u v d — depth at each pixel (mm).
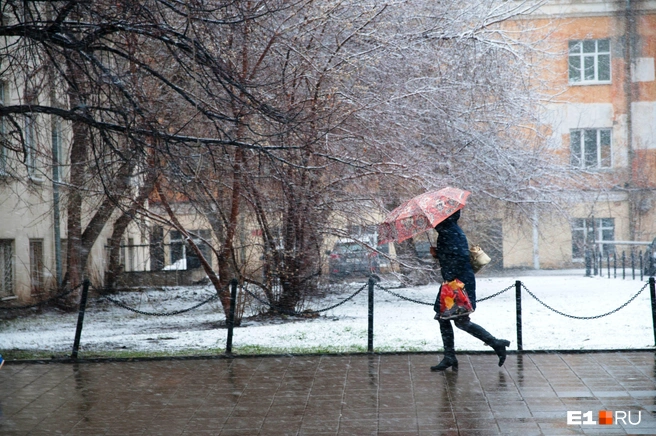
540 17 51188
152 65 27078
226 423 14055
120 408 15438
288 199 29625
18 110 21438
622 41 71312
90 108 21906
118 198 29938
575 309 32500
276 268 31500
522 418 13789
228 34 24672
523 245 71125
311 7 27656
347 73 27781
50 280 44719
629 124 71188
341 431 13266
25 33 20156
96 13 20094
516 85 36781
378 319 31297
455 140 34062
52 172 39656
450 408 14727
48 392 17125
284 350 22188
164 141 22781
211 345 23938
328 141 28766
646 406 14500
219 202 30812
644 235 71062
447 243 18156
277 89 27422
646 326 25688
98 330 32344
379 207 31500
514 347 21891
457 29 33562
